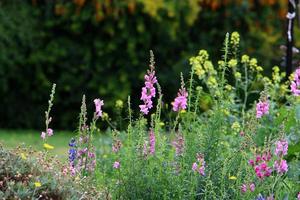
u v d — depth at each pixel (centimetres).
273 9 1461
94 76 1456
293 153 722
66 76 1462
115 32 1443
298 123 751
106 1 1426
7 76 1448
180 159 666
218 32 1460
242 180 663
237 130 773
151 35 1443
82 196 560
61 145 1263
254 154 653
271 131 795
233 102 845
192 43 1455
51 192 558
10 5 1453
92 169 700
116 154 719
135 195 646
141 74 1449
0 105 1477
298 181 692
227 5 1453
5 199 532
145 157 657
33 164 578
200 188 648
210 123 696
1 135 1360
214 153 667
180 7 1435
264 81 896
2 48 1432
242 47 1431
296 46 1302
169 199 638
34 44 1457
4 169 563
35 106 1484
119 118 917
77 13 1442
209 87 859
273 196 650
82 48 1459
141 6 1423
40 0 1468
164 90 1442
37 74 1460
